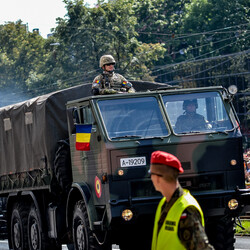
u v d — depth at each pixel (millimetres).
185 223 8891
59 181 21719
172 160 9195
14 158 26125
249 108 125312
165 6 169625
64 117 22797
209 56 147000
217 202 18375
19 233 26203
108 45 117125
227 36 147250
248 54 127000
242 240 26609
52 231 22969
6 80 155125
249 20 147125
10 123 26203
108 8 118812
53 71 120000
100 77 21484
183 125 18859
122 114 18703
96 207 18828
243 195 18438
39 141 23250
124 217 17688
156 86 23953
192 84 137750
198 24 156125
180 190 9219
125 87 21688
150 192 18047
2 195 29812
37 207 24062
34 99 24125
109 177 17828
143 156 18094
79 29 116438
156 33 147500
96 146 18625
